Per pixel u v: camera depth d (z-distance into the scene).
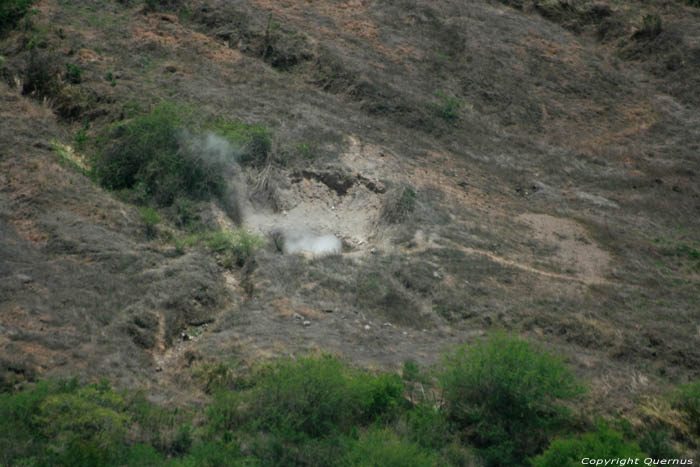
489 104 29.27
